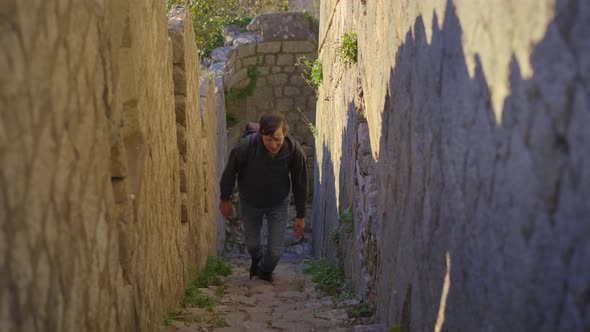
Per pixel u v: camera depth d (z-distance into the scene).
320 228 8.89
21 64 1.30
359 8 4.42
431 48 2.01
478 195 1.52
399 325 2.61
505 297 1.33
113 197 2.11
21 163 1.30
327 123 8.23
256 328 3.63
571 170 1.03
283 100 12.25
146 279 2.77
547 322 1.12
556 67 1.08
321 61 9.38
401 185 2.58
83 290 1.75
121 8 2.33
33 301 1.37
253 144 4.82
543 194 1.13
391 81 2.85
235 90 11.90
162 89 3.44
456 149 1.71
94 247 1.87
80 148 1.72
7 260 1.23
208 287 5.07
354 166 4.73
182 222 4.52
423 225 2.16
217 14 11.57
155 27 3.22
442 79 1.87
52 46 1.50
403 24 2.53
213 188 7.60
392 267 2.82
